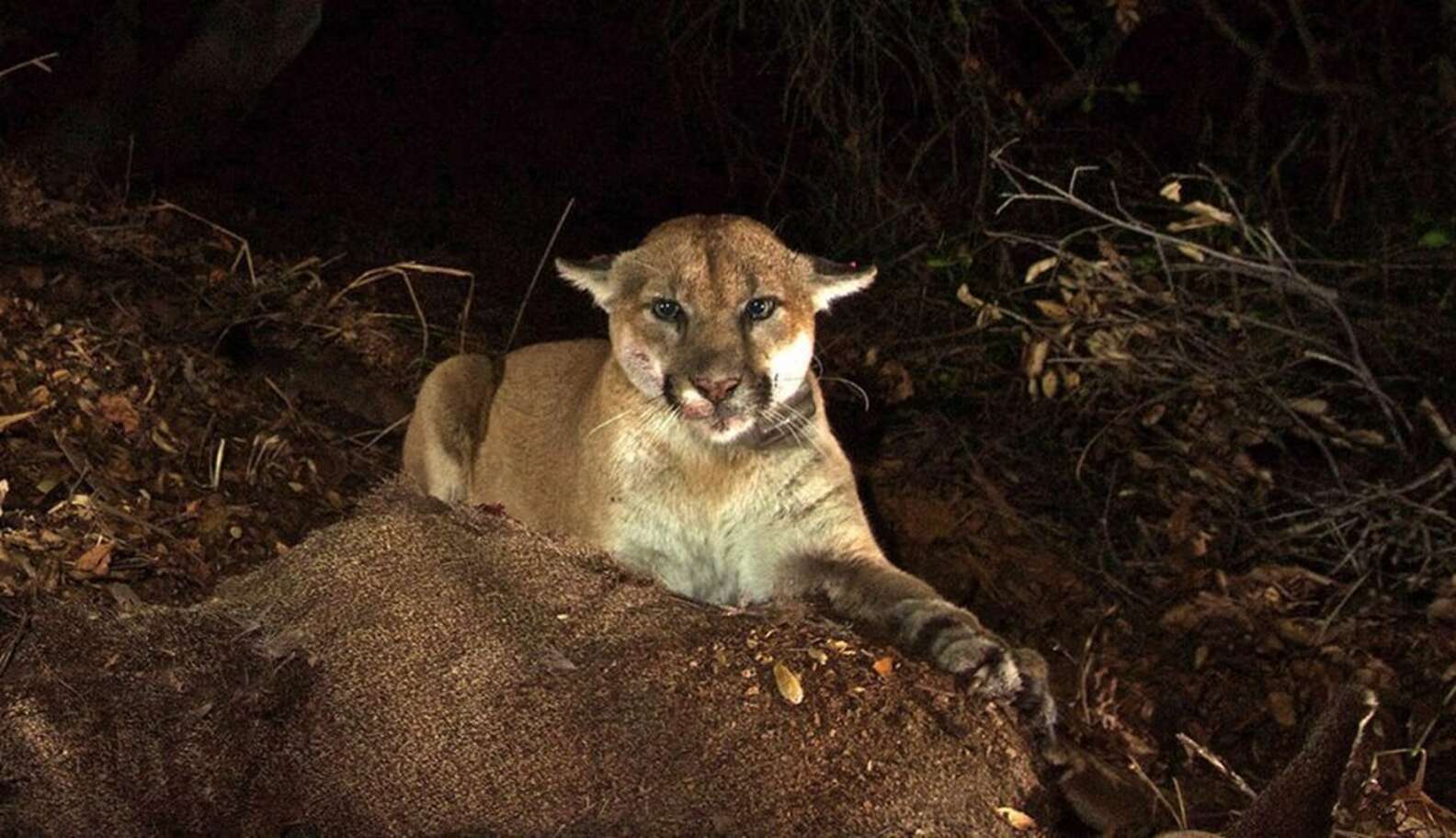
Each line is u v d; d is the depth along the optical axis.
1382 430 1.88
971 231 2.15
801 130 2.73
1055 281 2.05
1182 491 1.82
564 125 2.87
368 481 1.64
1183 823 1.23
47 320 1.61
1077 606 1.69
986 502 1.83
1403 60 2.36
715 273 1.38
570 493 1.50
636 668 1.14
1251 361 1.82
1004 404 1.99
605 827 1.05
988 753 1.16
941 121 2.28
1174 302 1.83
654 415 1.41
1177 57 2.71
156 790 1.05
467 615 1.16
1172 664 1.60
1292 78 2.43
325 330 1.93
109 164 2.20
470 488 1.69
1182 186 2.35
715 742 1.10
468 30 3.08
